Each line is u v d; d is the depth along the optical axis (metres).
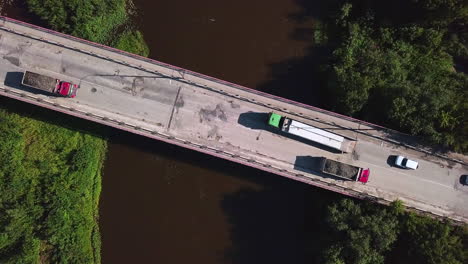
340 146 63.75
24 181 67.69
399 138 64.94
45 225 66.25
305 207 69.19
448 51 67.56
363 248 59.91
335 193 65.81
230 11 71.06
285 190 69.56
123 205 70.69
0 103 69.94
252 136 66.12
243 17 71.00
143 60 66.75
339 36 70.06
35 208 66.56
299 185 69.38
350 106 64.12
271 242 69.38
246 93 66.31
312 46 70.44
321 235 65.50
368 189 64.69
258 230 69.62
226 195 70.19
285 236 69.19
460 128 61.91
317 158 65.50
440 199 64.44
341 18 68.69
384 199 64.06
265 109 66.06
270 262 69.00
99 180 70.38
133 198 70.62
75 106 66.81
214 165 70.12
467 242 60.72
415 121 62.38
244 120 66.19
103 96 66.81
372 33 68.62
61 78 67.00
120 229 70.50
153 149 70.56
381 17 68.25
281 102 65.94
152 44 71.00
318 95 69.38
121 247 70.31
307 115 65.62
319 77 69.69
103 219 70.56
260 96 66.19
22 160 68.94
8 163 67.69
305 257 68.31
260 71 70.56
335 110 66.62
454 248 59.75
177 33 71.19
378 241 60.66
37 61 67.31
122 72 66.88
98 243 69.88
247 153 65.88
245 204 70.00
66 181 68.12
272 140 65.88
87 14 68.19
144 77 66.88
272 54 70.88
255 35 71.06
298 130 63.22
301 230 68.94
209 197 70.44
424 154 64.88
